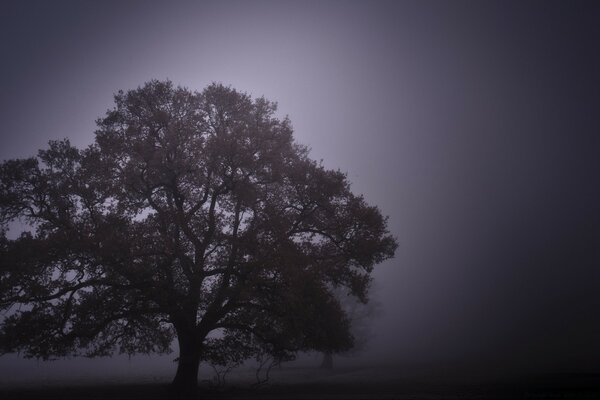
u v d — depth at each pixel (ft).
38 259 61.98
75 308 63.93
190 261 70.28
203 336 70.38
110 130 75.77
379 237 73.97
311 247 73.15
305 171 73.41
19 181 67.77
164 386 82.02
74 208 69.67
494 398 59.77
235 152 69.05
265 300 71.51
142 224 67.56
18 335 60.23
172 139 71.46
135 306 67.36
